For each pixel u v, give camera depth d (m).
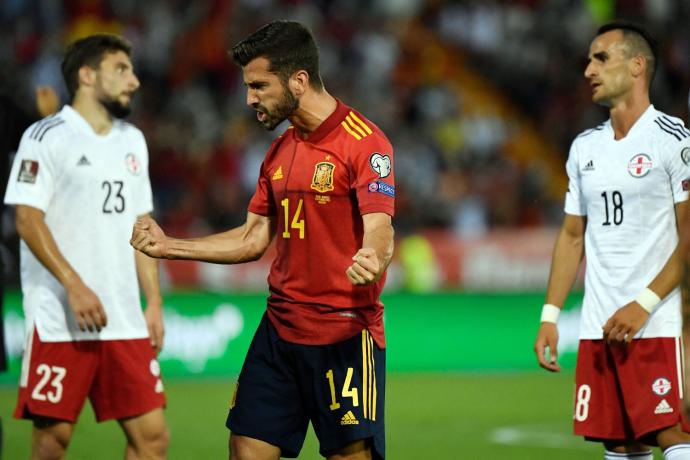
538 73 73.38
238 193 56.56
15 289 40.50
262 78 15.64
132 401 20.20
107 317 20.12
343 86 67.56
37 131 20.03
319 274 16.08
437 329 48.81
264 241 17.28
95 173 20.20
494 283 52.22
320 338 16.05
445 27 74.19
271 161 16.58
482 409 37.41
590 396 18.67
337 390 16.00
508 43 74.31
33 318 20.12
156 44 64.12
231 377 44.22
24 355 20.25
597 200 18.58
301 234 16.08
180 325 43.72
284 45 15.59
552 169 70.44
